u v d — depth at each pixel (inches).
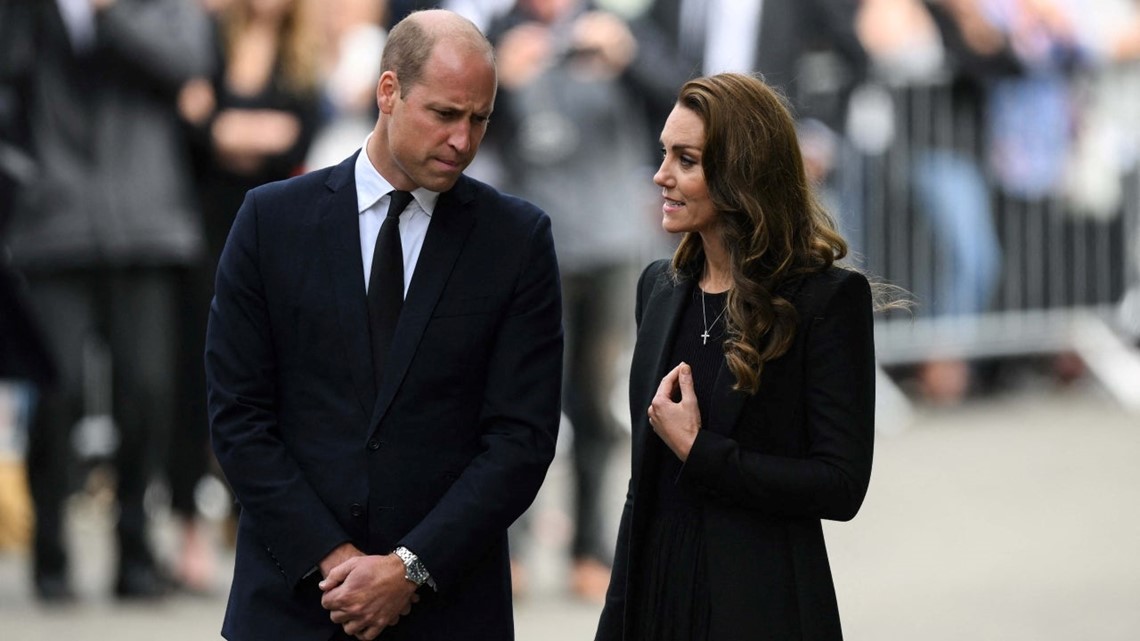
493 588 611.2
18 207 1037.8
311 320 597.3
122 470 1043.9
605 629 592.7
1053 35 1459.2
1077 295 1481.3
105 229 1032.2
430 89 576.7
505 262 605.9
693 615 577.9
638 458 587.8
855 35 1350.9
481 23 1116.5
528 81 1077.8
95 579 1107.3
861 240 1407.5
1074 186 1471.5
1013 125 1449.3
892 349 1445.6
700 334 584.7
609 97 1088.8
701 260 597.0
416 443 596.1
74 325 1040.2
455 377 599.5
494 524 593.6
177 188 1056.8
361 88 1217.4
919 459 1347.2
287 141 1114.1
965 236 1440.7
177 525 1082.7
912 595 1034.7
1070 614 987.3
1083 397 1525.6
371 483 592.7
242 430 595.5
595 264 1064.8
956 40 1427.2
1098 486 1262.3
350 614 580.7
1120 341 1497.3
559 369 613.6
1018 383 1533.0
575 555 1063.0
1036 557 1103.0
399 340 594.9
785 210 573.9
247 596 601.6
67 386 1039.6
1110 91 1471.5
